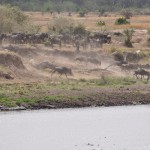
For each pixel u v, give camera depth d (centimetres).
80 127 7506
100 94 9681
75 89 9988
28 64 11688
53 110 8612
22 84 10325
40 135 6962
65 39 14712
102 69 12388
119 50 14388
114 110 8869
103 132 7288
